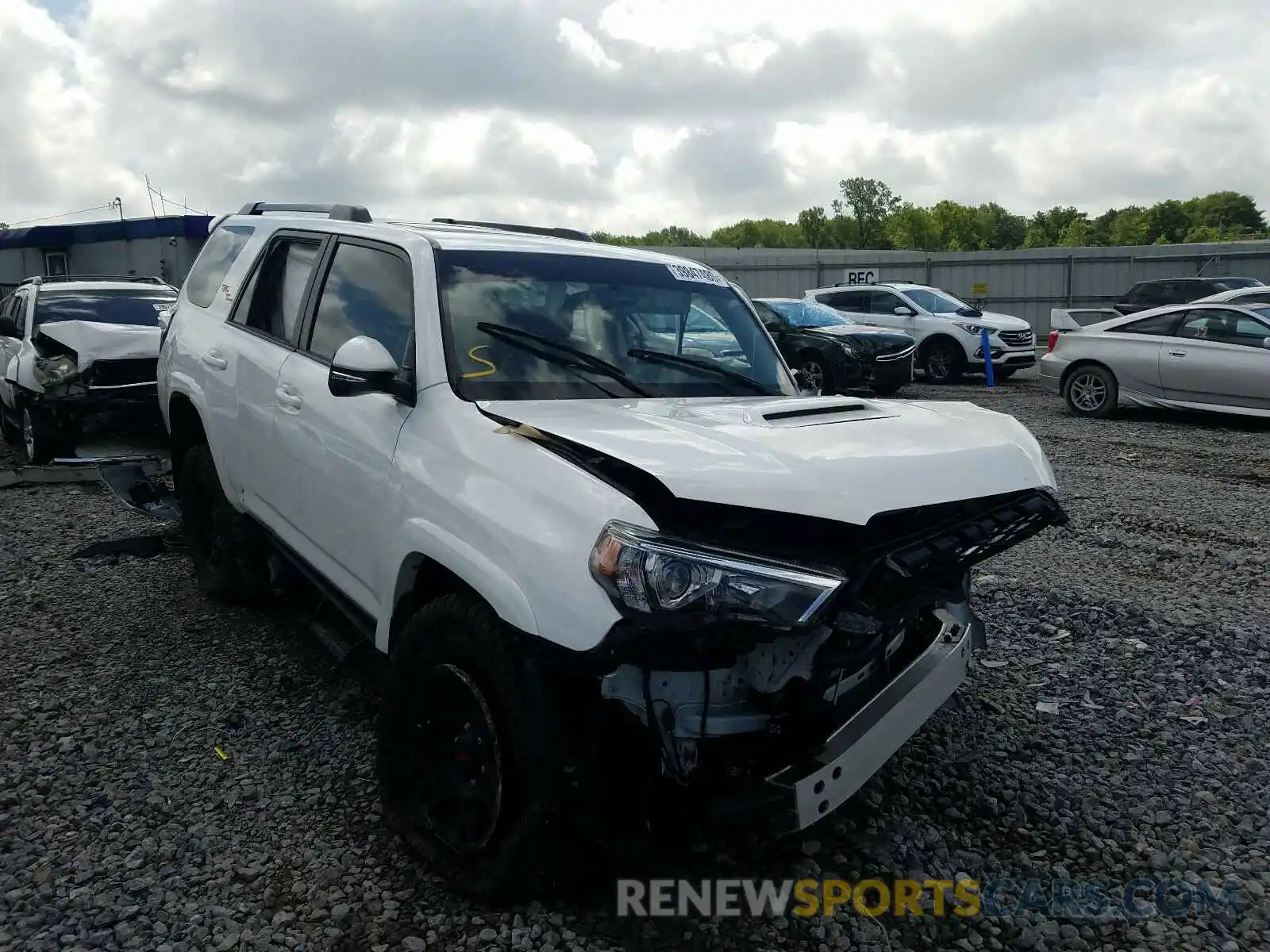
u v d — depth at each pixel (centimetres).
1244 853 330
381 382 332
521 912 289
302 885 303
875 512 261
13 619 532
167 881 305
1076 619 548
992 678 470
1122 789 370
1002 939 288
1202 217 13425
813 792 268
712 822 268
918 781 374
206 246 588
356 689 445
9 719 414
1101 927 293
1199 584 618
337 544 373
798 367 1644
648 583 245
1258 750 401
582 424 297
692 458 264
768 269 3766
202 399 503
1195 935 290
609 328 380
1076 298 3400
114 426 916
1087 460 1057
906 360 1652
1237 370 1269
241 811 346
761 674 277
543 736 263
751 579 248
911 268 3600
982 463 296
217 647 493
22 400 917
